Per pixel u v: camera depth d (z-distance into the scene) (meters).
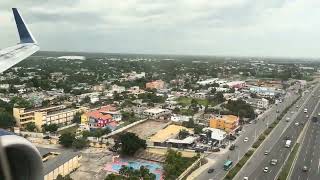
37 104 157.00
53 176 76.00
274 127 135.75
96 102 173.12
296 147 108.25
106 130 118.00
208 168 86.94
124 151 95.62
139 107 165.12
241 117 146.12
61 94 196.62
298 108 175.88
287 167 88.69
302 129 132.75
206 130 120.31
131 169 79.94
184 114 152.75
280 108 175.38
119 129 125.31
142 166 80.25
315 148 107.38
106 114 137.75
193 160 91.62
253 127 134.88
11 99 165.00
